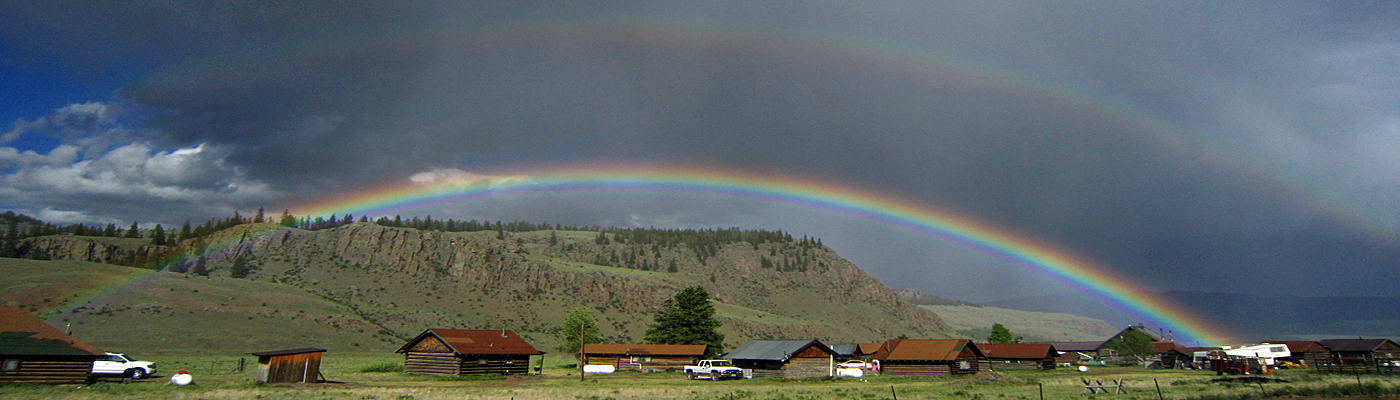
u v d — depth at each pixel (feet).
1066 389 180.34
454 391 165.78
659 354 320.91
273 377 180.55
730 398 154.10
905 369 270.05
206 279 535.60
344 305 578.66
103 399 136.15
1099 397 152.76
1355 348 321.52
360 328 500.33
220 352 386.52
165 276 514.27
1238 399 138.31
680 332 379.55
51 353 162.09
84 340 366.84
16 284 436.35
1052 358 357.00
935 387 196.44
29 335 165.07
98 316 406.21
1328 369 239.09
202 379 197.88
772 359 259.39
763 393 169.78
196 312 442.09
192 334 406.21
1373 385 149.28
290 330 453.58
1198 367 319.68
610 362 323.16
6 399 134.00
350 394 153.48
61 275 474.08
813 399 155.12
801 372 261.85
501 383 207.31
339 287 654.12
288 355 185.16
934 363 267.80
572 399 150.51
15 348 158.40
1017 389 182.70
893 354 275.18
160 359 324.60
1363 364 274.98
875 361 300.61
